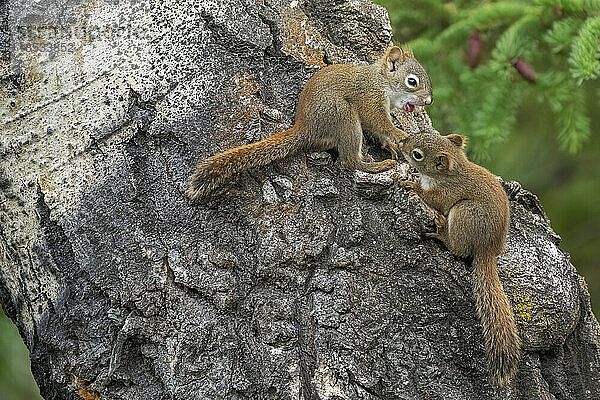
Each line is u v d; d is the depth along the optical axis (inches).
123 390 342.0
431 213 355.6
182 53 368.8
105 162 360.8
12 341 465.1
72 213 357.7
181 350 339.3
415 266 350.9
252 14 382.0
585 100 462.6
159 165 359.9
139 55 369.1
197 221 352.5
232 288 344.8
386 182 350.6
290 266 346.9
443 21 500.1
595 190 607.5
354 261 346.3
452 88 472.4
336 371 336.2
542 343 364.5
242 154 354.0
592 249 619.8
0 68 374.3
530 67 454.6
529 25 457.4
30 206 363.6
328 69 389.4
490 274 353.4
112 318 342.3
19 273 366.6
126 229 351.6
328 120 373.1
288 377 337.7
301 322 343.0
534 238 381.4
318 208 355.6
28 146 367.2
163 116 362.9
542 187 614.2
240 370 338.6
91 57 371.2
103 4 376.8
